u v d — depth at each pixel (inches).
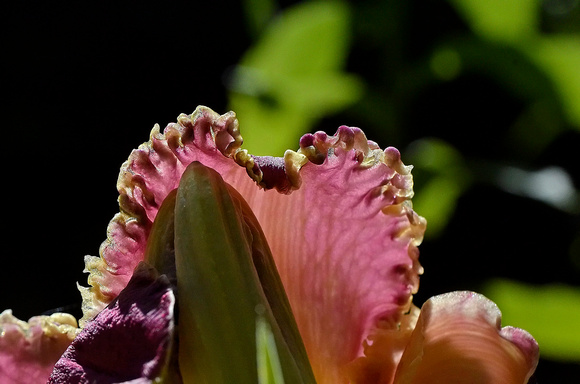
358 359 14.8
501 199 36.6
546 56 31.1
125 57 42.3
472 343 14.3
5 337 15.5
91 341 13.6
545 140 34.5
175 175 14.2
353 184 14.4
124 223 14.3
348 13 30.9
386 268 14.6
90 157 42.1
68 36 41.9
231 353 13.5
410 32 32.8
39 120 41.7
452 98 37.9
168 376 13.4
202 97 42.3
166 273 13.8
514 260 36.6
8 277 40.1
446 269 36.5
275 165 14.1
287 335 13.8
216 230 13.7
